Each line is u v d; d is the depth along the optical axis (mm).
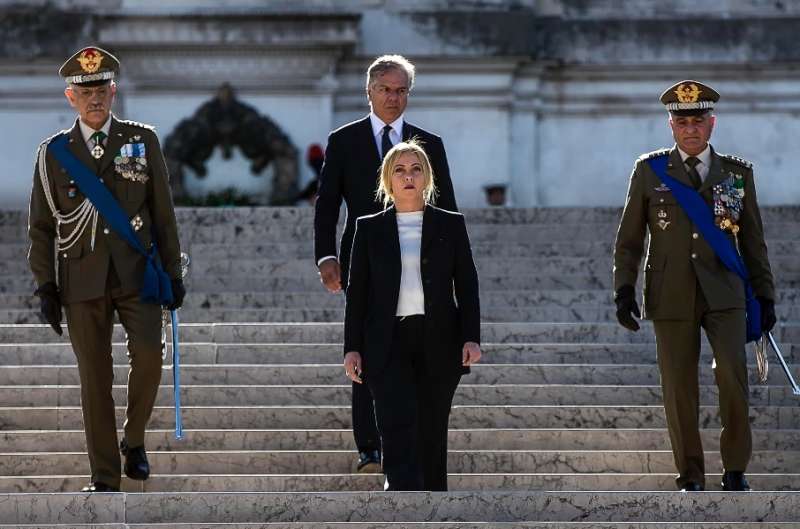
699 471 27578
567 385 32062
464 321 25438
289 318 37625
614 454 28781
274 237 44406
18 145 66625
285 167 65562
